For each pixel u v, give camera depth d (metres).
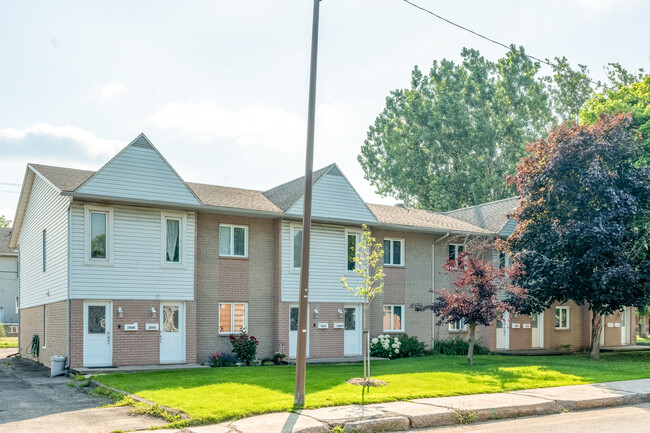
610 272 22.72
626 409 14.30
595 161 24.09
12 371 21.53
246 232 24.16
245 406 12.57
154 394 14.16
